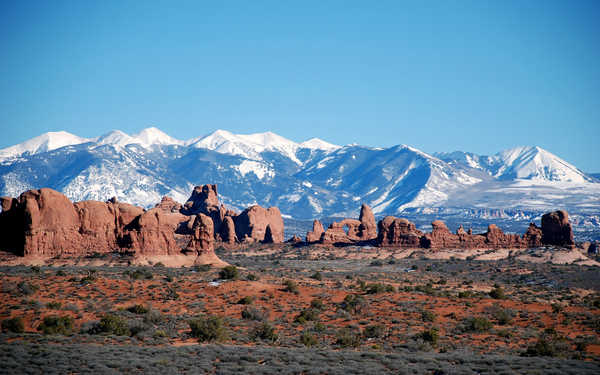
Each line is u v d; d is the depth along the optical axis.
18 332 54.31
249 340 54.62
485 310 72.19
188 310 70.00
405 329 60.84
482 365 40.47
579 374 37.28
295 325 63.00
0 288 74.62
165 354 43.75
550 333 59.25
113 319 56.38
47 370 38.34
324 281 110.06
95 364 39.62
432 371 39.09
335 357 43.22
